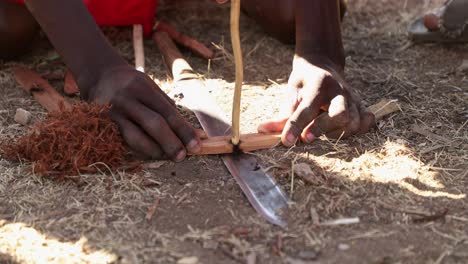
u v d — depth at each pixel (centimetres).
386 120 210
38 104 222
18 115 210
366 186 178
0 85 233
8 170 186
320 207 170
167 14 284
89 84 193
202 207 171
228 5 288
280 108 213
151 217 167
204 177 183
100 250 156
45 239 160
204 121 206
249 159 189
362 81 236
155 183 180
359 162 188
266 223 165
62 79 239
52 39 196
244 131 203
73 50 194
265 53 257
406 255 154
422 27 260
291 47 260
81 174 182
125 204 172
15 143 194
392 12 283
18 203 173
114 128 185
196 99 218
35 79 233
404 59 253
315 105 191
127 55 253
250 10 262
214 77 238
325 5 211
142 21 256
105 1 248
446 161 190
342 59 213
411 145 197
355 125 194
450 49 258
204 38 268
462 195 175
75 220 166
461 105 220
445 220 166
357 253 154
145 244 158
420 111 216
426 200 173
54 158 183
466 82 235
